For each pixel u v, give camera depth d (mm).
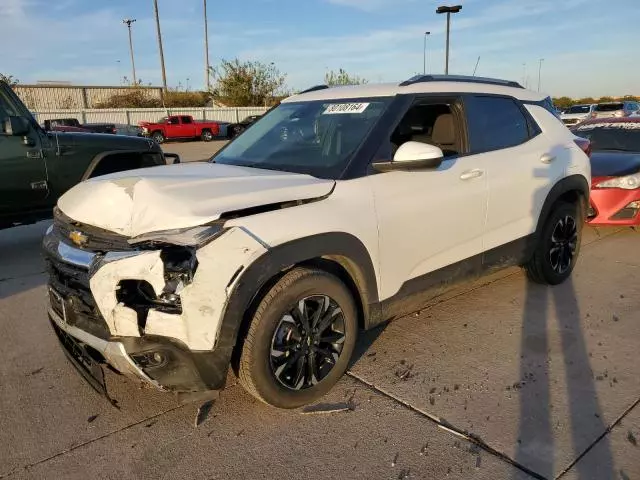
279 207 2811
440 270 3703
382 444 2740
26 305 4805
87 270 2664
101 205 2840
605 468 2533
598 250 6285
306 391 3004
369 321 3309
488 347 3762
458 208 3711
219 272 2490
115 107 46906
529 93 4785
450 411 3008
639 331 3998
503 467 2555
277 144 3811
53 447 2773
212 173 3258
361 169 3221
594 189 6734
